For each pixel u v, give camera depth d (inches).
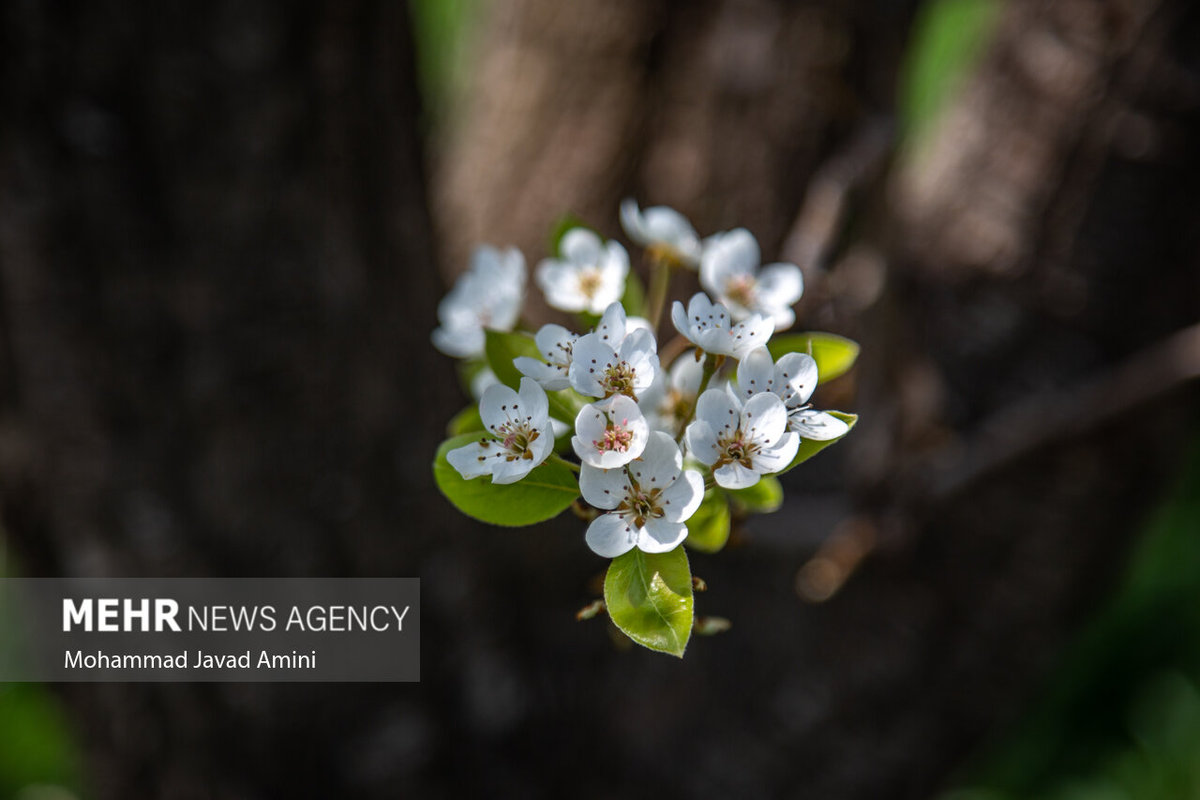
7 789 66.8
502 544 45.7
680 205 43.1
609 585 24.7
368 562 42.5
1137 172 37.6
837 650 44.9
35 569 40.7
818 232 34.7
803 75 40.9
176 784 44.3
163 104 34.3
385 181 38.9
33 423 37.2
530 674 48.3
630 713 48.5
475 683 46.6
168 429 37.8
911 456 38.7
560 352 26.1
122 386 36.9
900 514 39.1
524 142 45.1
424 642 44.8
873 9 40.1
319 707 43.3
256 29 34.2
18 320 35.5
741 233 28.0
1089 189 38.3
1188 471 74.3
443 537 43.9
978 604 42.5
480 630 46.3
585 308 28.0
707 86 42.1
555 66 44.1
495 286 28.8
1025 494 40.2
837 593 44.1
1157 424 38.8
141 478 38.3
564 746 49.2
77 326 35.7
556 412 26.0
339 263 38.0
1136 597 74.2
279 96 34.9
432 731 45.9
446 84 60.7
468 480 25.5
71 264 34.9
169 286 36.0
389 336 40.3
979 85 42.3
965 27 73.2
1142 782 67.9
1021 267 39.4
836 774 47.4
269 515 40.1
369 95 37.4
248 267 36.6
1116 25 37.2
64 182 34.2
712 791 48.6
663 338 41.4
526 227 44.9
